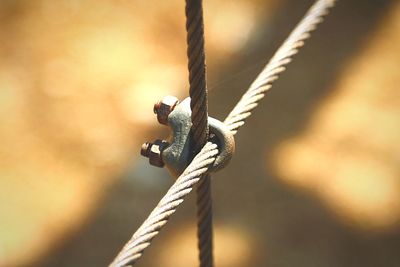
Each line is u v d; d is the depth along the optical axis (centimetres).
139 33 173
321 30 170
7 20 176
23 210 140
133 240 71
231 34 171
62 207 141
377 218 135
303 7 176
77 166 147
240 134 150
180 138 74
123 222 138
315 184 141
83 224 138
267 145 148
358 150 147
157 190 143
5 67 167
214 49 168
